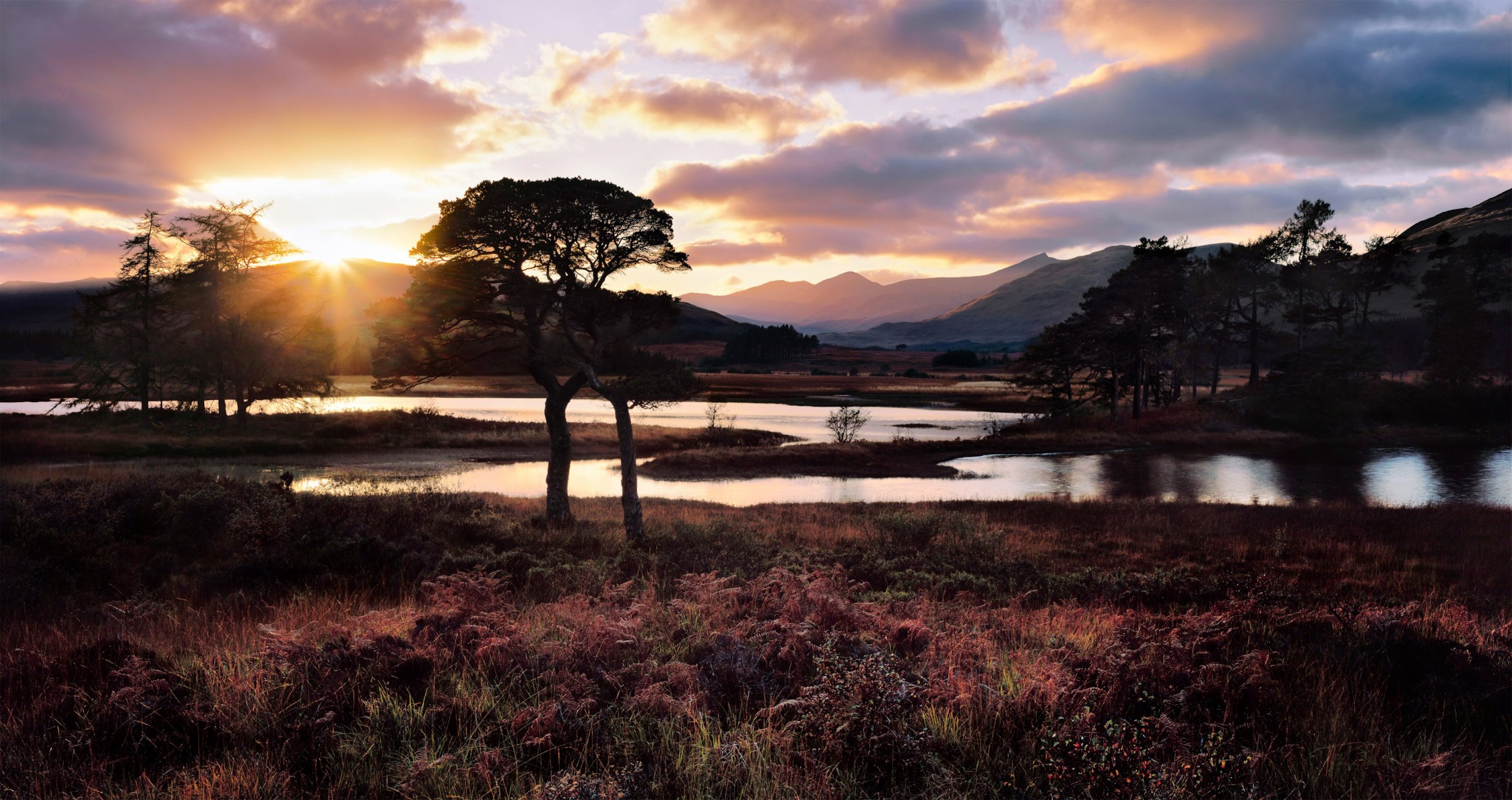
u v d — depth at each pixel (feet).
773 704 16.71
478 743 14.32
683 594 31.86
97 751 14.39
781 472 154.81
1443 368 263.49
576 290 69.72
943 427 263.90
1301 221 289.12
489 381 453.58
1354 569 53.01
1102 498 116.06
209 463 137.69
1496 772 14.03
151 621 26.84
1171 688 16.71
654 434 207.31
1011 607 32.30
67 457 133.59
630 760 14.01
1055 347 247.70
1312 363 246.47
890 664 18.17
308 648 18.72
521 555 44.50
